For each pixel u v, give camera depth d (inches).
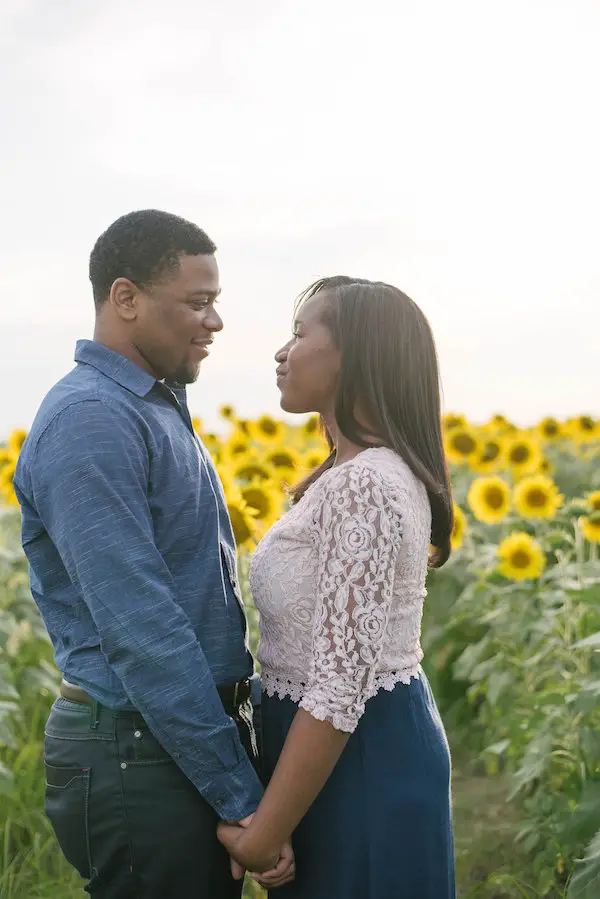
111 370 85.3
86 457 79.0
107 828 83.1
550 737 148.0
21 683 167.2
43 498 80.7
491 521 226.1
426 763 83.6
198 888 84.7
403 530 79.0
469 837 157.5
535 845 150.9
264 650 87.5
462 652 217.5
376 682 81.9
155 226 86.2
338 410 85.4
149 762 81.8
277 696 85.7
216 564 87.4
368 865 81.7
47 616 86.7
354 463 80.5
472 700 200.8
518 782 151.3
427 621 228.1
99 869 84.8
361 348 84.7
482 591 201.3
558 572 183.5
